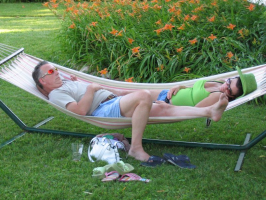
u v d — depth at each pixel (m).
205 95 3.73
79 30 6.64
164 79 5.49
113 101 3.68
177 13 5.99
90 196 2.80
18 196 2.80
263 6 6.15
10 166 3.27
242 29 5.64
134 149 3.46
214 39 5.75
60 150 3.62
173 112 3.53
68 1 6.82
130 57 5.61
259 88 3.66
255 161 3.45
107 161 3.38
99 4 7.00
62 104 3.61
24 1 16.08
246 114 4.86
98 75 5.96
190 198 2.79
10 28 10.53
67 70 4.26
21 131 4.17
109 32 6.11
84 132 4.29
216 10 6.24
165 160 3.38
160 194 2.85
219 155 3.59
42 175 3.12
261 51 5.55
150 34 6.13
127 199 2.77
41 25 10.99
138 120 3.42
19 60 4.27
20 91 5.79
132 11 6.98
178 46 5.73
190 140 4.10
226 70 5.36
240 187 2.97
